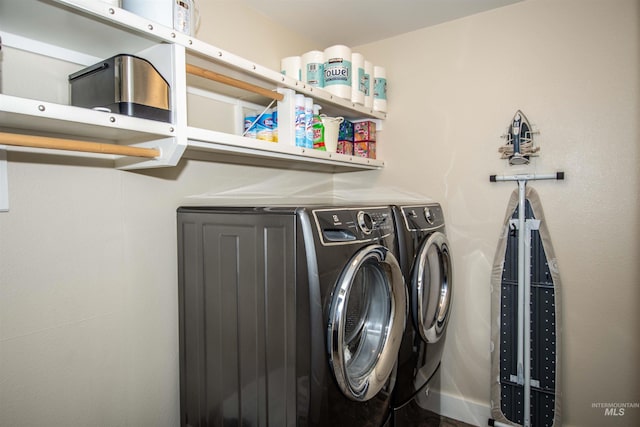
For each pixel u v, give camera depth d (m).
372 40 2.49
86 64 1.32
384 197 2.53
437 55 2.30
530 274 2.00
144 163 1.30
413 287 1.76
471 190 2.22
